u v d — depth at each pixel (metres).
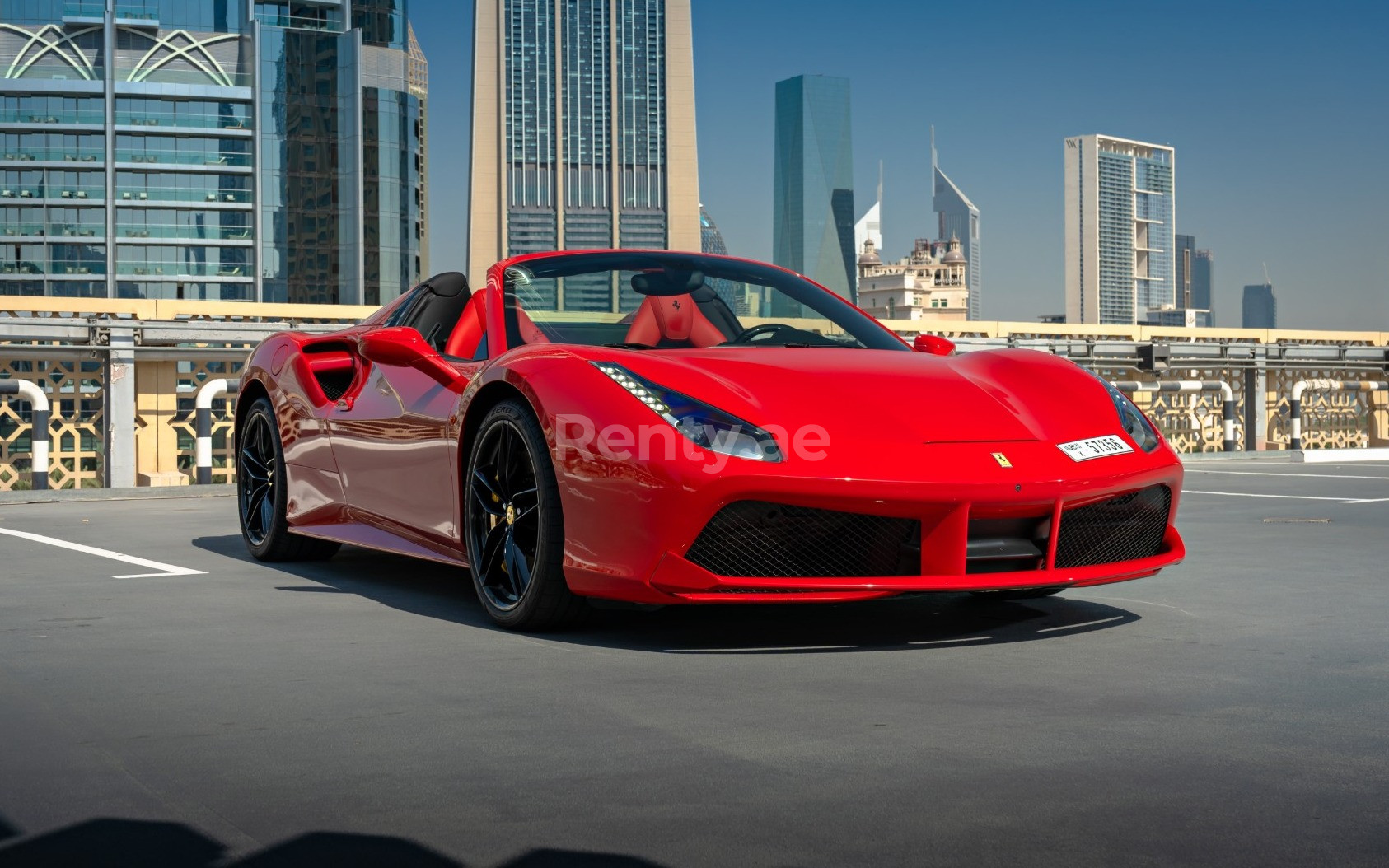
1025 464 2.50
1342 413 13.12
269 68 103.88
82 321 8.16
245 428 4.32
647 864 1.26
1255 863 1.26
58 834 1.37
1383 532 4.80
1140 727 1.81
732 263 3.58
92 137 102.56
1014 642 2.53
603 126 176.50
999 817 1.41
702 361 2.74
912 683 2.14
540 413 2.65
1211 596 3.17
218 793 1.53
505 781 1.56
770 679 2.19
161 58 103.38
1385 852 1.29
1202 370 12.39
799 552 2.46
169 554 4.38
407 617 2.94
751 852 1.30
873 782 1.54
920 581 2.41
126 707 1.99
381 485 3.46
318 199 104.44
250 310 9.30
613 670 2.27
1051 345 11.17
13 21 102.44
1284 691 2.06
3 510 6.55
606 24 177.00
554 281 3.33
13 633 2.70
